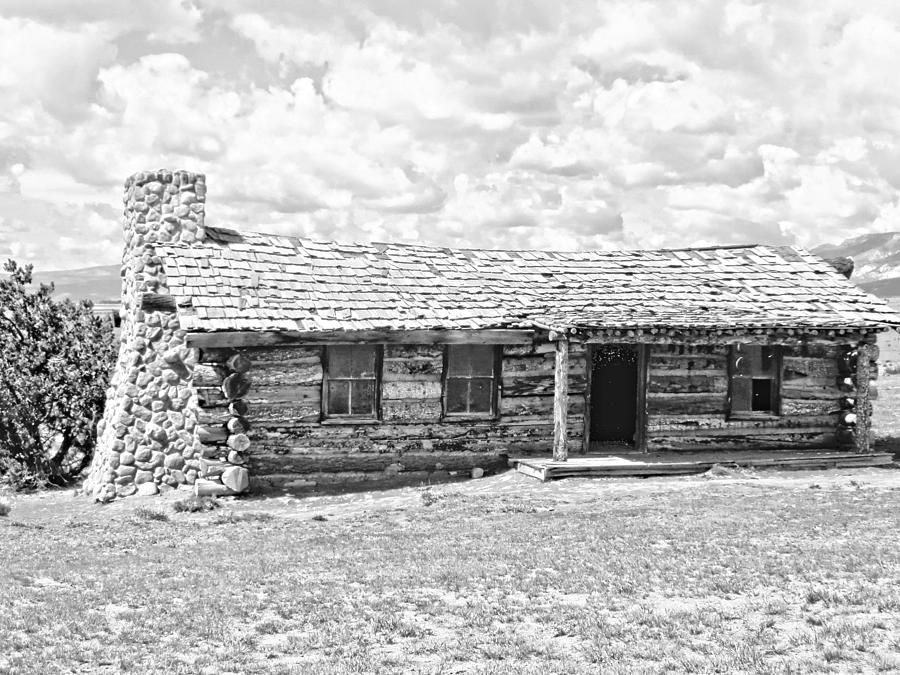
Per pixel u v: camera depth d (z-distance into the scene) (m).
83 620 9.81
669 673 7.73
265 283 20.48
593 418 23.47
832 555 11.62
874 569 10.80
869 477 19.75
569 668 7.97
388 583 11.22
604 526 14.30
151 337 20.66
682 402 21.92
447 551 12.98
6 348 24.53
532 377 21.48
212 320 18.83
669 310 21.98
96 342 25.17
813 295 23.62
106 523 16.91
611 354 23.53
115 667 8.45
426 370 20.83
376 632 9.35
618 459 20.70
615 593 10.48
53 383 24.44
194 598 10.78
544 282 23.55
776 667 7.71
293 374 19.88
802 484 18.72
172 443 20.41
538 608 9.98
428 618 9.82
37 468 24.28
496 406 21.31
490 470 21.14
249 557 13.21
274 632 9.52
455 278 22.84
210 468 19.30
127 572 12.26
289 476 19.94
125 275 22.55
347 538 14.53
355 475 20.41
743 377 22.52
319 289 20.86
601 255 25.78
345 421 20.25
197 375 19.27
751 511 15.23
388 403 20.59
